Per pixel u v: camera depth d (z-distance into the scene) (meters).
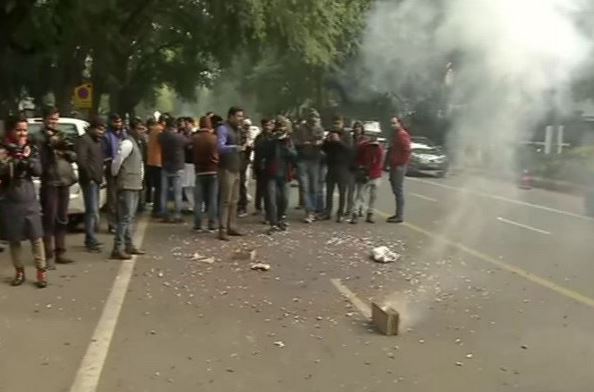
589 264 9.11
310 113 13.31
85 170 9.65
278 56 20.77
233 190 10.94
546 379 5.03
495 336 6.03
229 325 6.29
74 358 5.39
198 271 8.49
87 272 8.38
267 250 9.94
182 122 14.36
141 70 35.44
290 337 5.96
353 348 5.69
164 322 6.36
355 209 12.85
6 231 7.58
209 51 24.48
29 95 23.25
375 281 8.08
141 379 4.97
